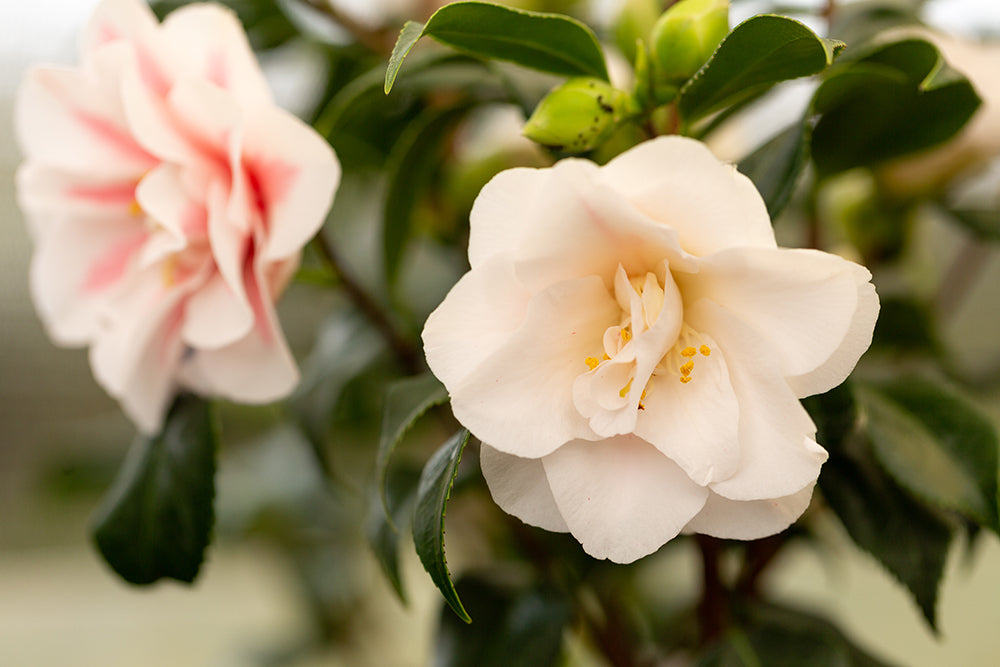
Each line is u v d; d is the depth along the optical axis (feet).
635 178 1.50
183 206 1.75
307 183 1.70
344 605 3.14
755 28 1.56
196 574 1.87
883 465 1.67
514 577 1.96
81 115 1.81
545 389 1.55
